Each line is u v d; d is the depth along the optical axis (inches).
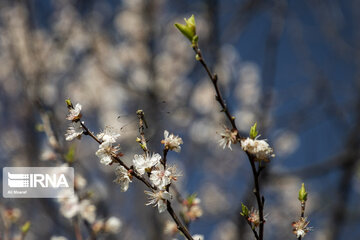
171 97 306.5
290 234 303.1
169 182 75.6
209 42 216.7
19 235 127.6
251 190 229.8
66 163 125.9
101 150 76.5
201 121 340.5
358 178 263.7
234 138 73.6
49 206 211.8
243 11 255.4
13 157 253.8
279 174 230.8
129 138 218.8
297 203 330.3
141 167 76.9
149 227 229.1
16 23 251.6
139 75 323.9
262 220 75.0
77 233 122.5
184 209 110.6
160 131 219.0
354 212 266.4
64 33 269.6
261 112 227.6
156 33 336.2
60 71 299.3
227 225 331.3
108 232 122.6
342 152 247.6
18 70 222.7
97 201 159.0
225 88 209.0
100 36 320.2
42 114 138.0
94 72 350.6
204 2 219.9
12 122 300.2
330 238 265.3
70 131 79.0
